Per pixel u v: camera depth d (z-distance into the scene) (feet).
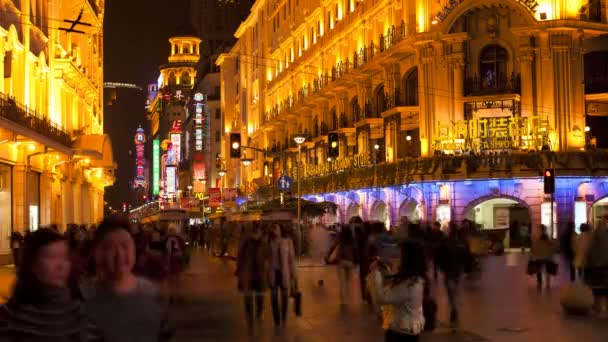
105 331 17.54
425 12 154.51
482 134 145.07
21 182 128.16
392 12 169.68
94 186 226.58
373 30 182.09
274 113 265.13
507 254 135.54
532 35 145.79
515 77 147.23
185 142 551.59
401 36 159.43
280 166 256.32
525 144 143.02
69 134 162.09
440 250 53.21
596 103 148.87
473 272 81.87
